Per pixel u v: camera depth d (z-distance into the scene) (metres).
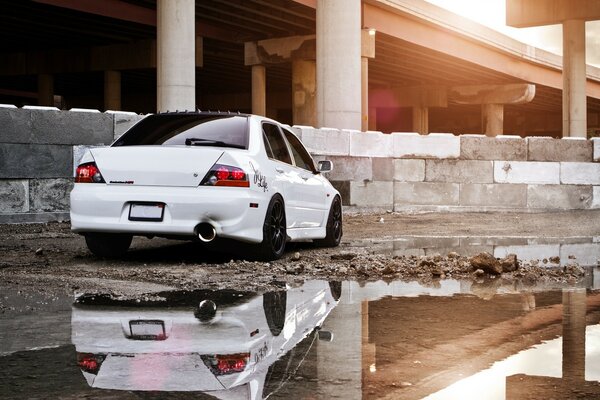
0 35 38.12
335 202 9.47
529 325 4.21
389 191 16.66
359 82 23.91
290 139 8.79
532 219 15.00
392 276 6.46
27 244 8.80
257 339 3.79
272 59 40.53
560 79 61.47
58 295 5.23
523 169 17.52
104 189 7.00
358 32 23.88
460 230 12.23
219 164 6.91
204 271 6.61
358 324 4.22
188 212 6.83
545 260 7.80
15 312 4.57
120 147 7.12
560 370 3.15
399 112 76.69
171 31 23.11
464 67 49.97
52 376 3.04
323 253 8.52
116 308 4.73
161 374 3.06
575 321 4.35
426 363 3.27
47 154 11.59
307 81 40.81
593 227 13.02
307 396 2.74
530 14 43.19
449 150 17.05
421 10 39.94
